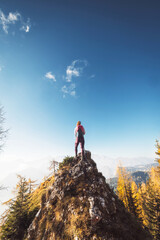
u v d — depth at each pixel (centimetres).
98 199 711
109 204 728
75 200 715
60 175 899
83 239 536
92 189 759
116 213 709
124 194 2947
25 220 1091
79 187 779
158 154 2236
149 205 2381
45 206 828
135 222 732
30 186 2448
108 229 579
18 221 1062
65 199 749
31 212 1187
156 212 2152
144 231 690
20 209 1172
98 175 903
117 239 551
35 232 737
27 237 755
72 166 935
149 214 2334
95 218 600
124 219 703
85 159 930
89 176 841
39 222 769
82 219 610
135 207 2588
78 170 865
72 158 1047
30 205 1452
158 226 1970
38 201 1462
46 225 713
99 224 590
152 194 2500
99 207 668
